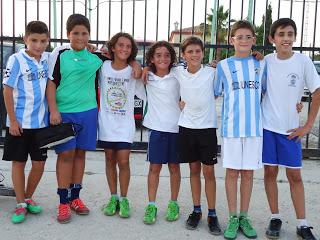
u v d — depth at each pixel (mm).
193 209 3914
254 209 4070
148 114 3770
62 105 3660
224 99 3490
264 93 3508
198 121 3535
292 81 3381
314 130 9047
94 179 4863
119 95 3775
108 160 3865
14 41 5902
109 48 3770
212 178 3611
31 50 3574
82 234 3439
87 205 4066
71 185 3850
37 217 3746
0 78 6121
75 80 3635
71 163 3691
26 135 3650
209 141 3547
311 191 4633
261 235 3514
